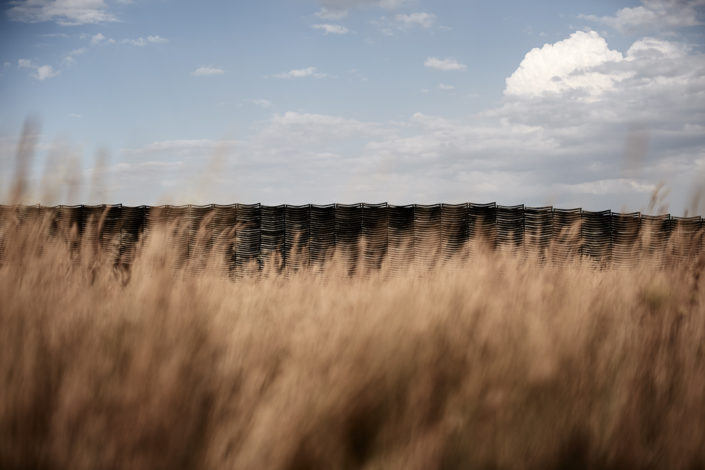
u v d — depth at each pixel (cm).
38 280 244
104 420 159
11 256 250
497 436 179
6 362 173
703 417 194
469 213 980
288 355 215
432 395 197
